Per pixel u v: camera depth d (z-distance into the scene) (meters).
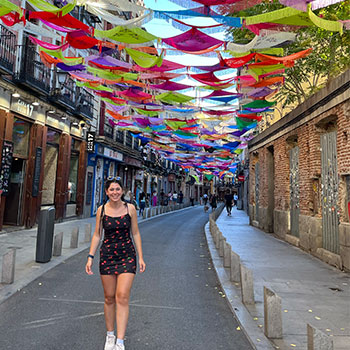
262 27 4.11
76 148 16.27
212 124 11.28
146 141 17.41
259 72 6.25
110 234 3.17
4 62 9.55
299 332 3.62
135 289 5.22
